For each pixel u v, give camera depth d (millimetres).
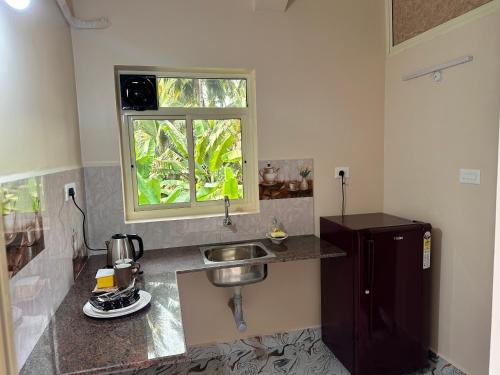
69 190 1798
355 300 2129
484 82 1856
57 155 1666
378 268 2098
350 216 2592
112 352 1133
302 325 2643
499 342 1225
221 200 2561
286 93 2469
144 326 1296
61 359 1100
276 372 2285
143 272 1878
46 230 1417
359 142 2654
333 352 2459
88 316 1371
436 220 2232
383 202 2746
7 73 1131
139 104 2289
